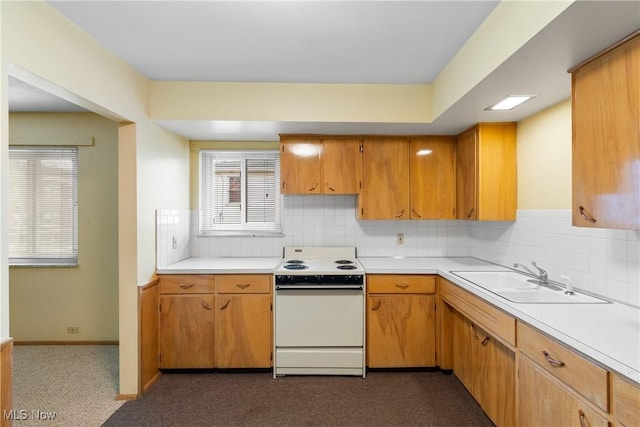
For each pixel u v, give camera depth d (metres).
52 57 1.52
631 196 1.19
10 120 3.05
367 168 2.87
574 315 1.44
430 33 1.75
